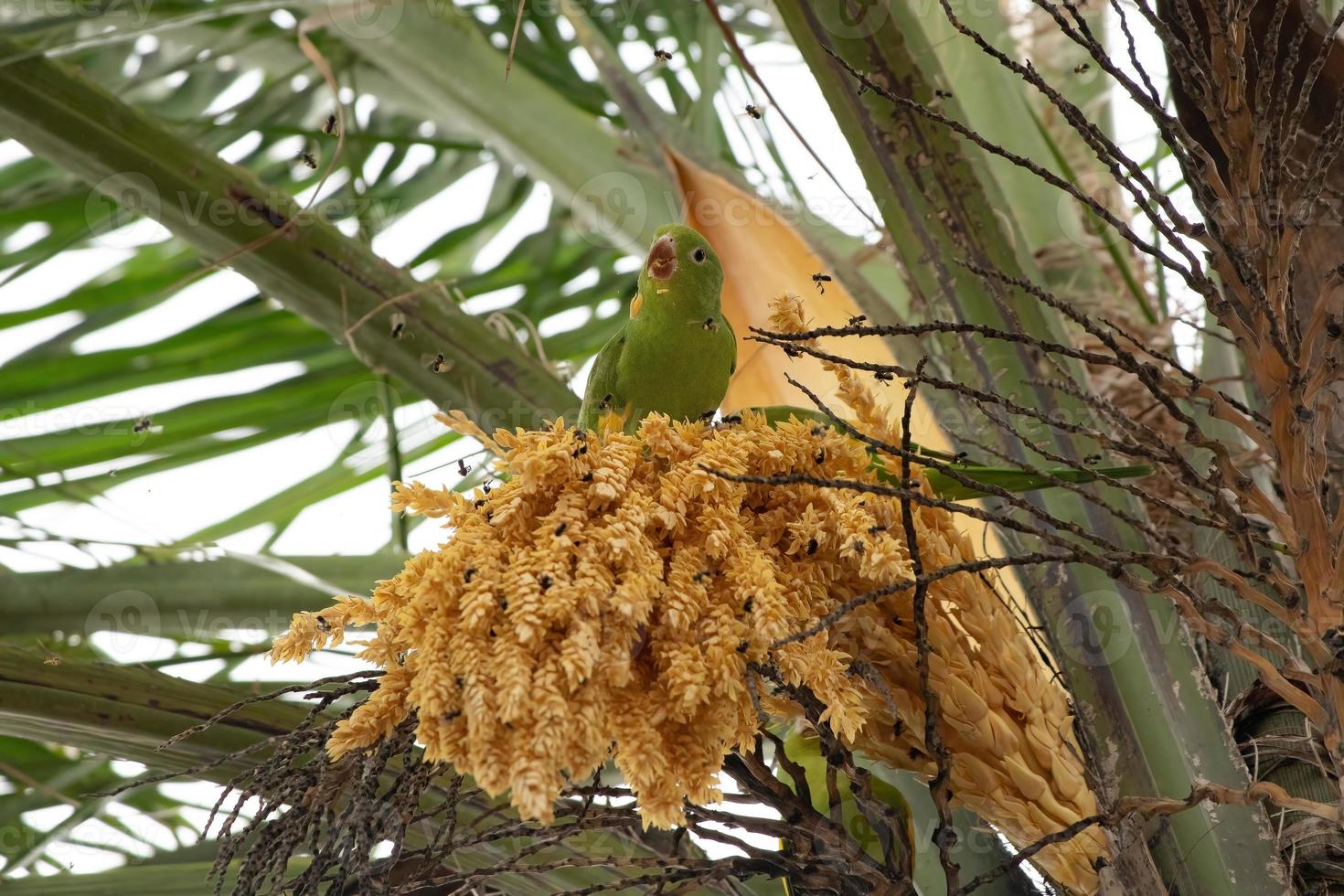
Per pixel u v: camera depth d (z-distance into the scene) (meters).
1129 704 3.51
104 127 3.73
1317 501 3.39
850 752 3.44
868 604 3.43
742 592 3.36
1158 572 3.38
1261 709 3.59
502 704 3.31
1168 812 3.41
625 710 3.34
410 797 3.37
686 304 3.50
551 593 3.33
